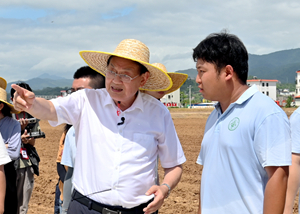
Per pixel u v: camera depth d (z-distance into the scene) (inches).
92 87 142.1
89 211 104.4
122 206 103.8
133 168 104.0
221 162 91.8
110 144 103.8
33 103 92.0
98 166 103.8
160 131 111.2
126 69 101.7
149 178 108.2
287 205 115.0
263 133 84.4
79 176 108.0
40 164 397.7
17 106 89.9
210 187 93.9
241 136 87.9
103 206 103.7
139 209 106.8
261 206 86.3
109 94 105.2
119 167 102.9
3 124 155.3
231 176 89.6
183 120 1247.5
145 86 120.6
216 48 90.6
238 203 88.3
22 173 174.6
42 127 922.1
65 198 129.9
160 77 111.4
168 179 114.0
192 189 298.7
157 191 104.8
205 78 93.5
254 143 86.2
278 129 84.0
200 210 103.2
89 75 142.4
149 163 108.2
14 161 164.7
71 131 129.9
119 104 106.8
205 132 104.7
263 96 89.2
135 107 106.7
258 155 85.4
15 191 146.8
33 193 290.8
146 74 109.2
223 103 96.9
